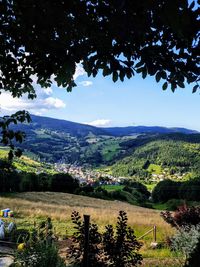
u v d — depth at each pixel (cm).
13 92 552
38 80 527
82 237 702
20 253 889
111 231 712
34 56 409
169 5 254
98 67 369
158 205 9025
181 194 8631
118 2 278
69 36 360
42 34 368
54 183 8994
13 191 7381
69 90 452
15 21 384
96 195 9206
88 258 677
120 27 313
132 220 3209
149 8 272
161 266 1284
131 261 700
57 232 2253
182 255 1537
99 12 312
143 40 336
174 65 356
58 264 861
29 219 2855
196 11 286
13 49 421
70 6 330
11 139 463
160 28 310
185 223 1884
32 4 339
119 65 362
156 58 354
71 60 371
